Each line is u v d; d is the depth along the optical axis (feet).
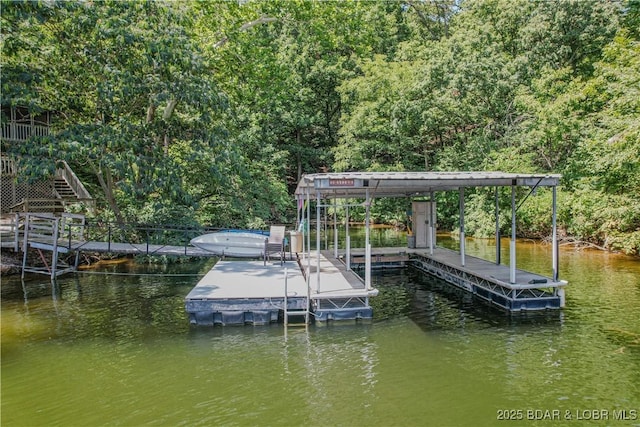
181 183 51.39
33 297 37.73
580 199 57.98
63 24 41.47
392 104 80.48
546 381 20.68
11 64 41.78
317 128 103.86
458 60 78.79
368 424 17.17
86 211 59.00
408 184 34.53
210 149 52.65
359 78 85.92
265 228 65.26
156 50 41.86
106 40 43.52
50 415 18.21
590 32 71.77
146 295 38.40
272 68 69.72
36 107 43.09
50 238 46.60
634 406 18.35
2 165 57.88
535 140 68.33
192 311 29.35
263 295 30.07
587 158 61.93
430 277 47.24
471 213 77.56
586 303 33.40
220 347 25.57
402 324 29.68
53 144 40.01
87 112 52.37
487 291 35.60
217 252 48.08
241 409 18.45
